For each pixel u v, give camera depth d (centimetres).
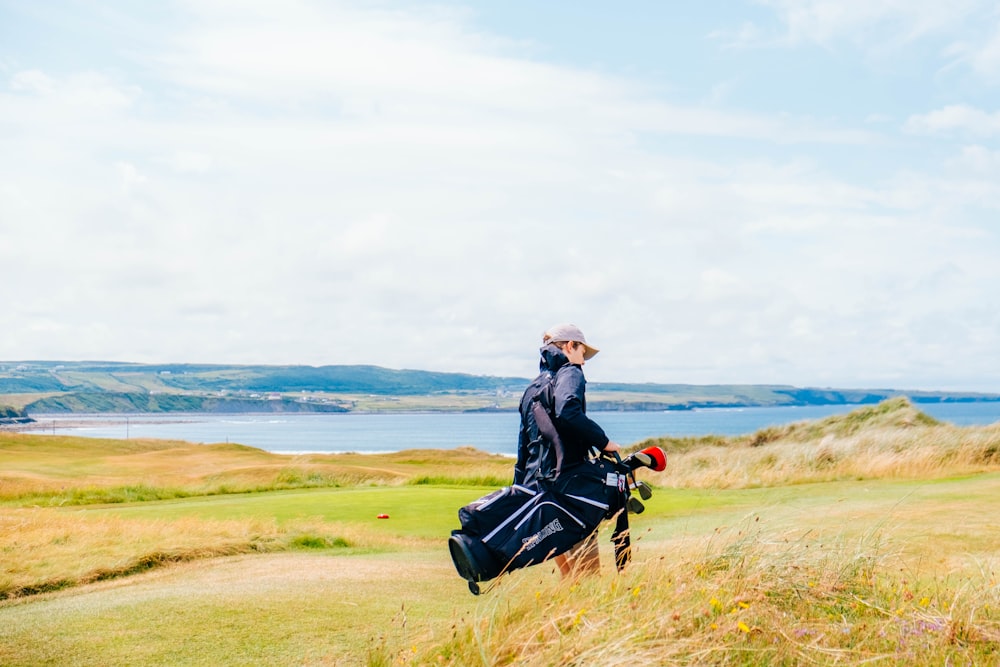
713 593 407
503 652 359
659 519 936
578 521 421
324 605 479
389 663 362
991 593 443
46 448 4209
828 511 872
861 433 2097
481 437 18075
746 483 1636
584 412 419
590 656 334
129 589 554
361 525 996
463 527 418
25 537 761
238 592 519
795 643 357
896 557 552
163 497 1905
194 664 370
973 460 1648
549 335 455
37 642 406
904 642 368
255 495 1700
